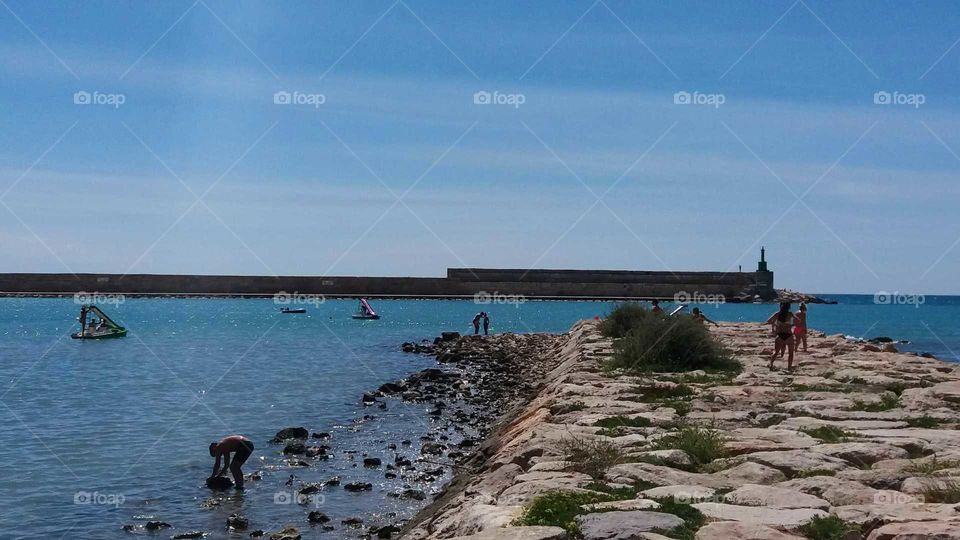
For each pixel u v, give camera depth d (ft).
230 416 79.82
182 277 406.82
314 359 139.95
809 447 35.94
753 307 350.02
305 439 68.85
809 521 24.89
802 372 69.10
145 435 69.67
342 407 86.89
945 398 51.47
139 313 293.84
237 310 316.60
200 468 58.18
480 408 88.48
